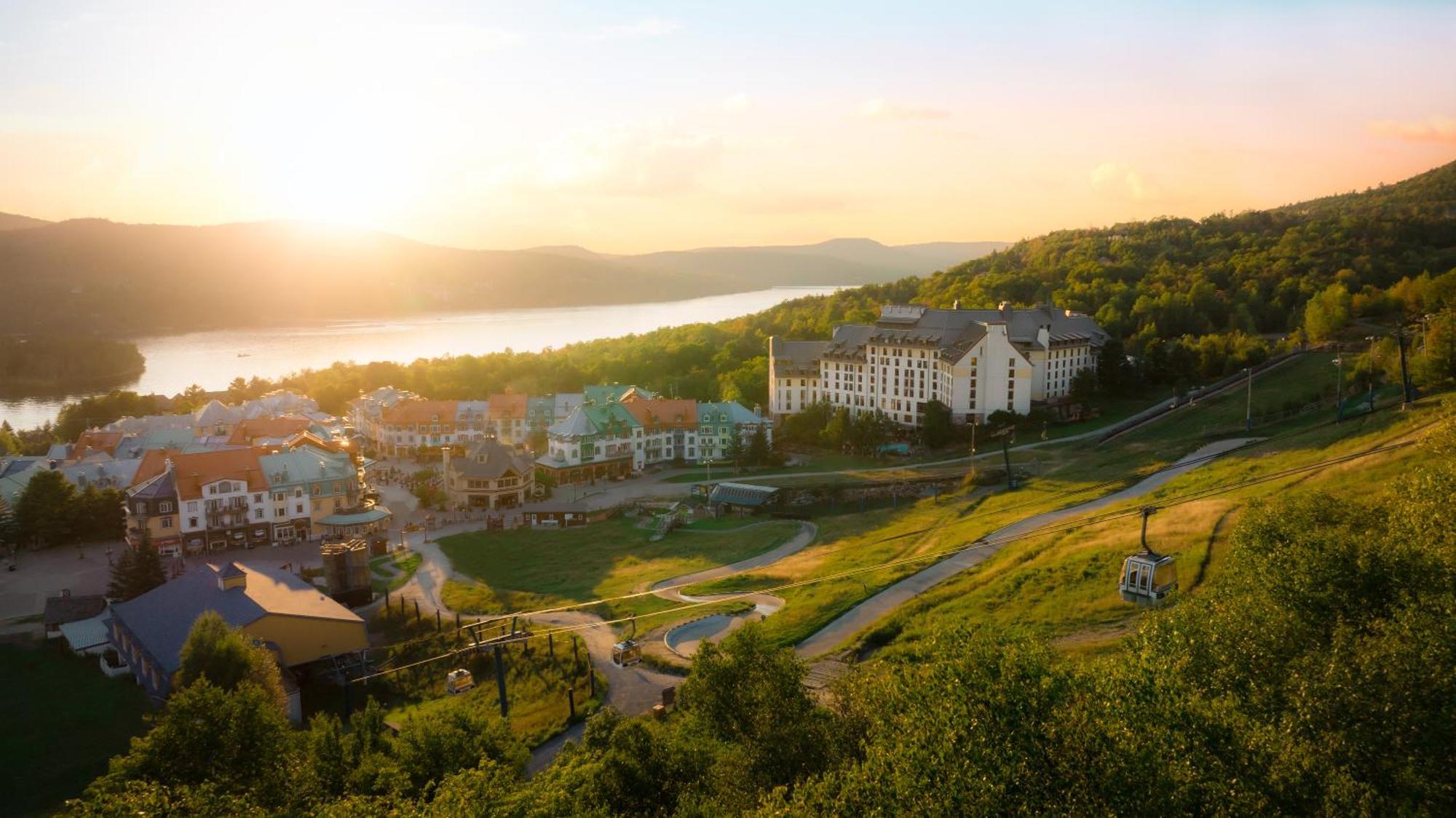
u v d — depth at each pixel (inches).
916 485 6309.1
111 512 6087.6
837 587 4055.1
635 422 7834.6
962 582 3703.3
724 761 2009.1
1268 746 1427.2
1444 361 4596.5
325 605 4035.4
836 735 1978.3
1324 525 2333.9
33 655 4025.6
